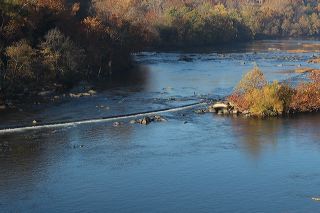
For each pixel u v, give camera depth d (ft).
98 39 558.15
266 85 372.17
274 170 247.91
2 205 207.72
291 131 313.53
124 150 277.23
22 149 275.80
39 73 431.84
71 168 249.14
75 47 475.72
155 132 312.91
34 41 470.80
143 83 494.18
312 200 213.87
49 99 400.67
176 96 430.20
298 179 236.63
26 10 459.32
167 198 216.33
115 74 552.41
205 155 269.44
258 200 214.28
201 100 414.41
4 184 228.63
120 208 207.21
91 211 204.44
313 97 370.53
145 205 209.77
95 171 245.65
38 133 307.17
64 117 345.92
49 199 214.28
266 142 291.38
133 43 636.48
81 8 641.81
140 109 376.68
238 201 213.46
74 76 469.16
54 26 504.84
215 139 298.35
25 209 204.74
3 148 276.82
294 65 632.79
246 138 299.58
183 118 350.64
